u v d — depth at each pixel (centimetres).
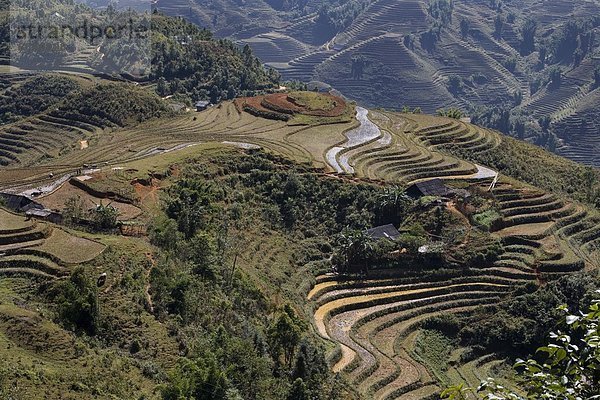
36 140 18150
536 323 10350
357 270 11456
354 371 8850
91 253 7944
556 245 11969
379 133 16188
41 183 11356
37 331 6159
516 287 11031
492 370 9869
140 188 11219
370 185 13162
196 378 5738
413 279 11325
